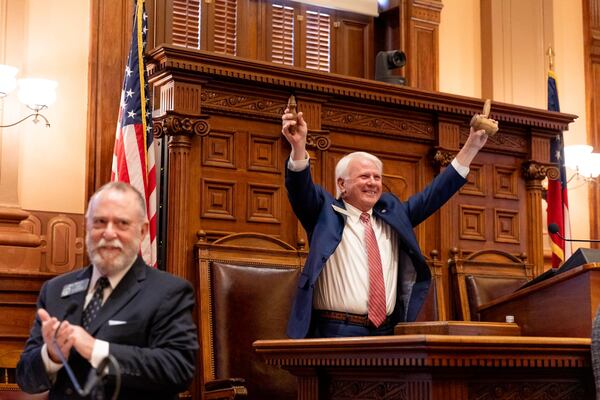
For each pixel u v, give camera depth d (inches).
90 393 122.3
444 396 155.5
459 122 324.5
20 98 287.6
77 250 298.2
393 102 308.0
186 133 270.7
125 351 125.7
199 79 272.7
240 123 283.4
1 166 288.8
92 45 309.0
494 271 321.1
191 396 256.2
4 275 275.4
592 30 445.1
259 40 362.9
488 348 154.4
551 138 345.4
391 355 156.4
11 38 297.4
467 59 409.7
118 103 310.2
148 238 262.7
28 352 133.2
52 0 306.7
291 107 206.2
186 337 132.3
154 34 336.2
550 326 188.2
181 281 136.7
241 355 255.8
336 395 174.2
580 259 188.2
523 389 169.5
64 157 301.6
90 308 133.9
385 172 312.5
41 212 294.5
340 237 207.9
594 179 422.9
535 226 337.4
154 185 268.7
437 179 222.8
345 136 305.1
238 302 259.9
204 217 273.9
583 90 441.7
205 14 349.7
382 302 206.8
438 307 301.9
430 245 317.4
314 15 378.0
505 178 335.9
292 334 201.6
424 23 392.8
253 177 284.0
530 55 418.3
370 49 392.2
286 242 287.7
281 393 257.0
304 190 207.9
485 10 413.7
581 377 177.6
